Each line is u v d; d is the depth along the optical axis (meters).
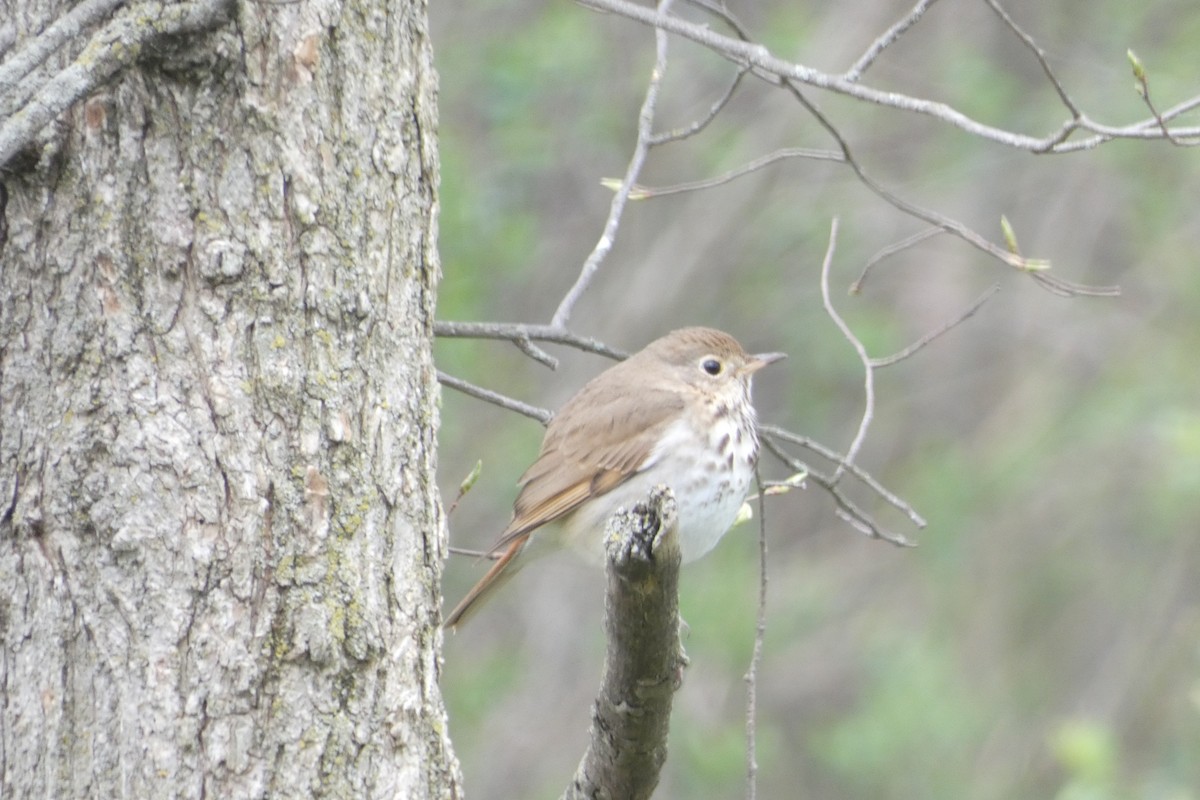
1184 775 16.95
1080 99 17.20
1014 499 18.52
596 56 16.44
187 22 4.92
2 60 5.06
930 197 18.41
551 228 17.45
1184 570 18.39
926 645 18.08
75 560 4.91
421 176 5.57
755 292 17.78
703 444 9.54
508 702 16.75
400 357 5.40
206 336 5.03
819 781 17.86
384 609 5.21
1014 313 18.88
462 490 7.55
